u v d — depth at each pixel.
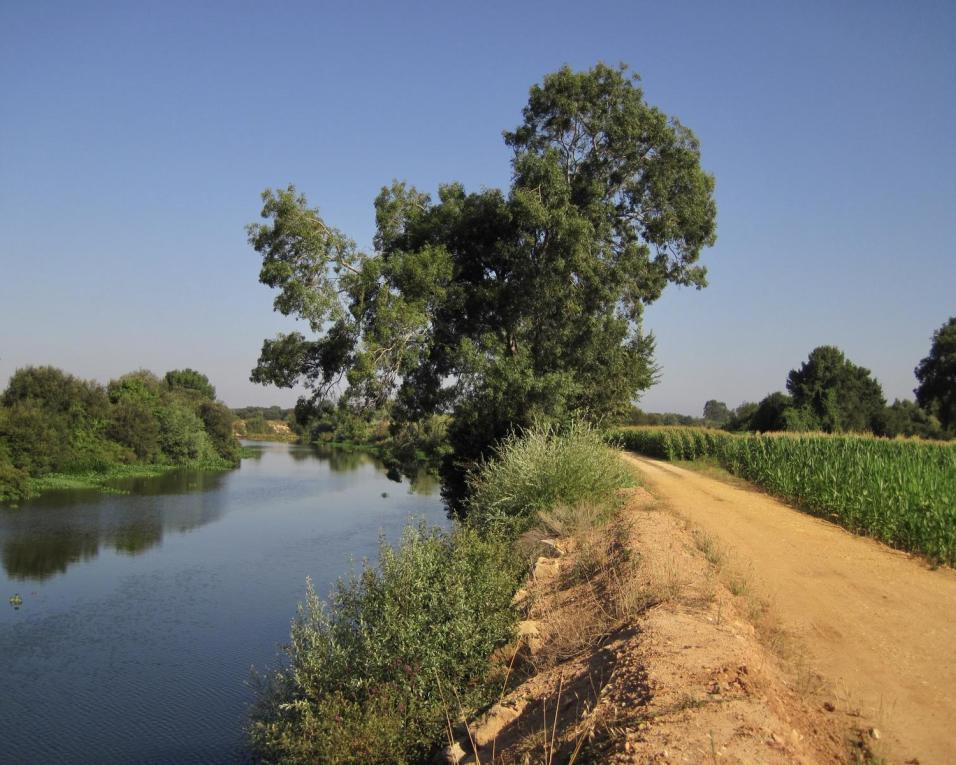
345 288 24.03
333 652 8.94
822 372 59.56
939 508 12.27
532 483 14.66
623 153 26.97
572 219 23.69
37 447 47.62
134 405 61.09
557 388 23.48
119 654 15.73
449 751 6.63
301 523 32.12
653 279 28.47
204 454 67.06
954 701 5.80
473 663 8.54
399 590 9.45
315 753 7.58
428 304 24.73
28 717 12.60
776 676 6.00
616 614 7.80
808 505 17.36
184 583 21.67
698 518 14.30
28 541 27.58
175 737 11.83
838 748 4.91
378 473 60.03
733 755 4.17
